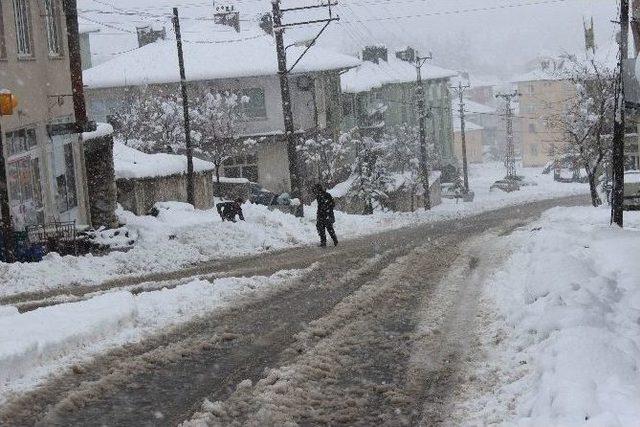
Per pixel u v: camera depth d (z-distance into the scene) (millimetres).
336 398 7828
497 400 7500
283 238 25344
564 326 8883
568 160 49406
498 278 14172
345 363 9094
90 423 7082
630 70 22641
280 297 13281
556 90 117812
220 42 50312
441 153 93625
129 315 11039
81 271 17656
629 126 49031
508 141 94875
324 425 7082
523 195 73500
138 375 8586
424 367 8867
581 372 7078
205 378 8453
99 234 24547
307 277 15523
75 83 24859
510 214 38156
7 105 16969
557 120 45156
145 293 13219
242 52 48906
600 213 29141
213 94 47844
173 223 27844
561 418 6051
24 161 22859
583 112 41031
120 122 46438
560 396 6449
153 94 47469
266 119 47906
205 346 9789
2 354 8289
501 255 17750
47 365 8867
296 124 48500
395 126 70625
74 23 24734
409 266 16719
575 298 10078
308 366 8836
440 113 94438
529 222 29062
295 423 7055
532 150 121500
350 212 52188
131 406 7551
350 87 64188
